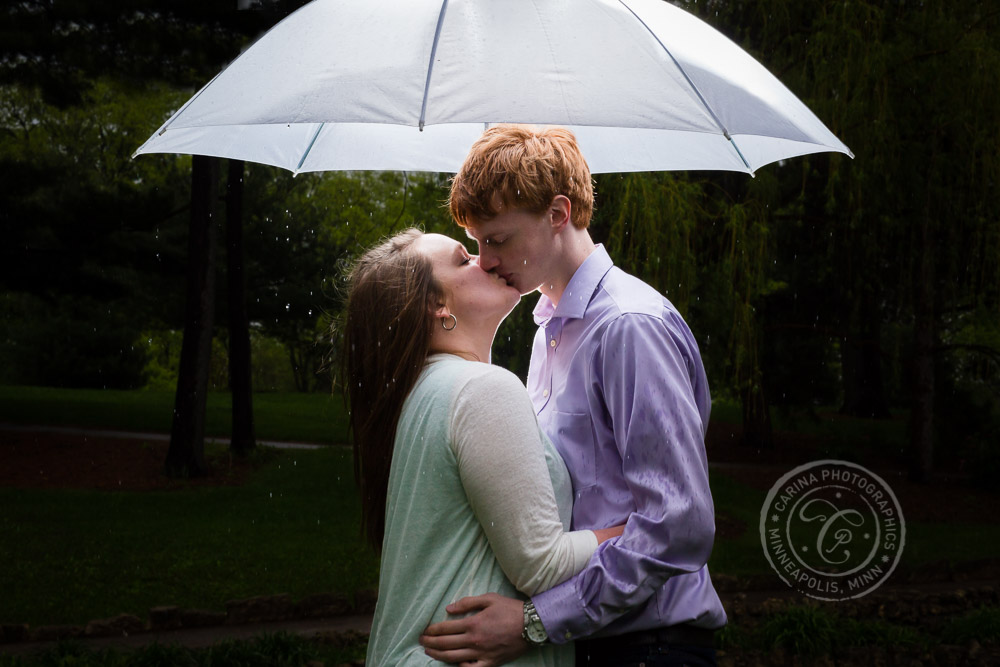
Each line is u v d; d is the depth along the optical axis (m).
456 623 1.81
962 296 15.21
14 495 14.05
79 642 6.42
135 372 29.80
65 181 16.33
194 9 12.83
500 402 1.82
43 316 27.75
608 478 2.05
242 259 18.22
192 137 2.50
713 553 10.30
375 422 1.98
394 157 2.92
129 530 11.69
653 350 1.95
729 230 11.70
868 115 11.59
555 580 1.83
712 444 20.27
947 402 17.00
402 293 1.95
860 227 13.26
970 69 11.90
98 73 13.27
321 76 1.92
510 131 2.08
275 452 18.55
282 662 5.93
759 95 2.08
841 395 27.61
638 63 1.95
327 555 10.31
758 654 6.55
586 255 2.16
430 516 1.84
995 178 12.17
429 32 1.95
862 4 11.64
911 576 8.73
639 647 2.01
